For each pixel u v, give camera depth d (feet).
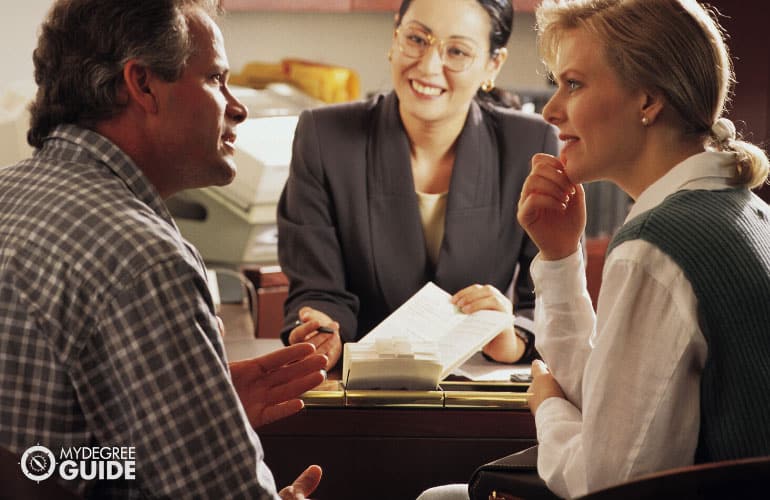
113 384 4.08
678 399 4.18
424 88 7.20
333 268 7.48
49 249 4.11
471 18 7.10
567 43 4.77
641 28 4.55
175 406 4.04
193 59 4.61
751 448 4.12
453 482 6.07
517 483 4.78
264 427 6.01
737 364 4.11
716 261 4.14
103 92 4.46
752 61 8.04
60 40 4.48
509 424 6.02
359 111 7.70
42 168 4.44
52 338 4.04
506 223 7.61
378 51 14.58
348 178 7.50
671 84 4.52
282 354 5.50
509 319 6.54
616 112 4.67
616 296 4.31
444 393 6.02
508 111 7.84
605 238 11.34
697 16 4.57
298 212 7.57
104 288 4.03
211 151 4.76
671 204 4.37
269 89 12.41
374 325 7.69
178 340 4.05
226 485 4.14
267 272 8.98
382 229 7.50
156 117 4.57
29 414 4.06
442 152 7.59
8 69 10.08
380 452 6.04
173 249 4.13
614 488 3.34
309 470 5.06
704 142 4.68
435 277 7.49
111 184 4.36
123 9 4.41
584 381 4.41
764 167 4.64
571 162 4.93
